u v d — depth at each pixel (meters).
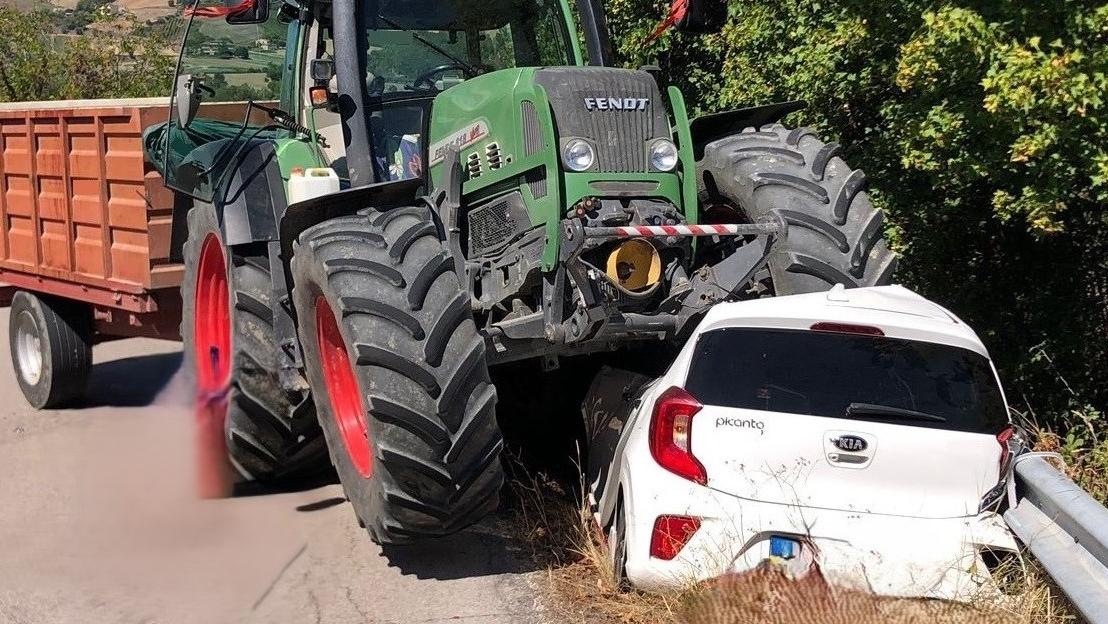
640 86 5.51
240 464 6.55
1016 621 4.22
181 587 5.24
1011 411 7.03
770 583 4.32
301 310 5.65
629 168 5.35
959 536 4.35
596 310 5.05
